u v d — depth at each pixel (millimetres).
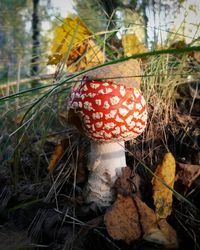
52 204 192
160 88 226
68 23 260
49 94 200
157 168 175
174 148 212
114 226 161
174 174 174
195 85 255
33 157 233
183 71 240
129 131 172
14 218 190
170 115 223
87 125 171
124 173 183
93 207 185
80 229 170
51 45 270
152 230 161
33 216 188
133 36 266
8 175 225
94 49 259
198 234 163
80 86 172
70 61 261
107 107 164
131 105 168
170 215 173
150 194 182
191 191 177
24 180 222
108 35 267
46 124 230
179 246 161
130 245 161
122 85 167
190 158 202
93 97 165
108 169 185
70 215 186
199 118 225
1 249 163
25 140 231
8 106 270
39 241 178
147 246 160
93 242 166
